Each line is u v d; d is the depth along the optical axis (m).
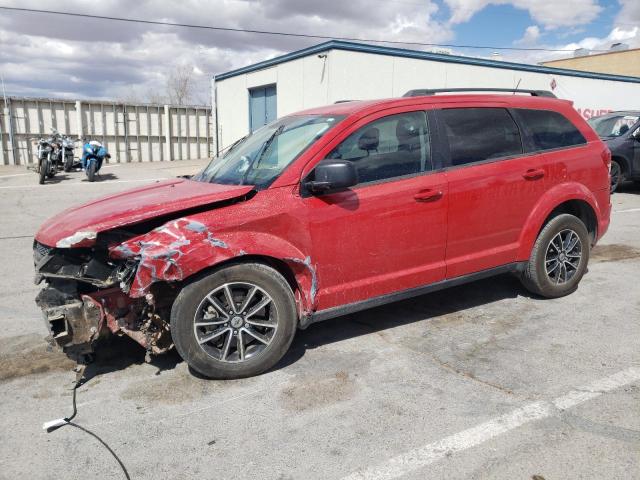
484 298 5.01
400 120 4.02
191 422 3.06
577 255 4.95
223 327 3.46
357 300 3.88
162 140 24.08
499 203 4.36
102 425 3.05
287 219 3.52
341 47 14.53
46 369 3.77
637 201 10.76
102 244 3.29
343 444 2.81
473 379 3.47
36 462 2.73
